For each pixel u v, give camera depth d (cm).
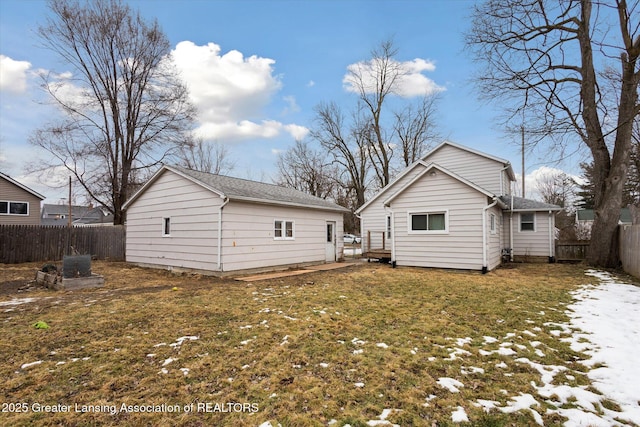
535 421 257
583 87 1189
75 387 316
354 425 254
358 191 3303
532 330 475
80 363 369
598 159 1184
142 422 260
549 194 3997
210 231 1042
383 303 645
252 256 1107
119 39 1902
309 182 3931
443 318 539
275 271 1184
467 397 294
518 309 592
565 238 2469
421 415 266
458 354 389
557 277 966
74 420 262
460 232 1123
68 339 446
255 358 380
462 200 1119
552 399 290
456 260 1130
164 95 2050
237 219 1060
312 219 1412
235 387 313
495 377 332
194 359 378
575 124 1205
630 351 392
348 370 348
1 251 1371
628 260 1027
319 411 273
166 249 1200
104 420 262
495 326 496
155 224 1257
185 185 1132
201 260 1066
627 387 308
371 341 433
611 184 1148
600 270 1104
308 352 397
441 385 315
